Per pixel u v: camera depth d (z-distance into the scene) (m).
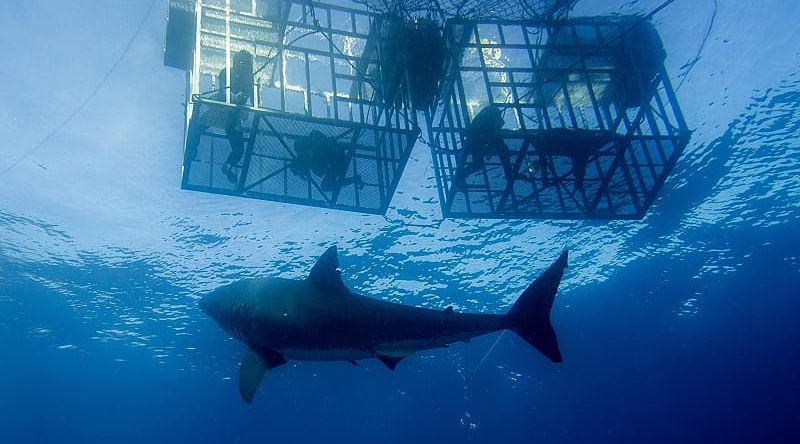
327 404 30.02
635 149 8.38
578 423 34.31
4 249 14.98
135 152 11.98
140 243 15.02
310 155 7.68
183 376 25.02
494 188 9.11
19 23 9.27
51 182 12.59
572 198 9.28
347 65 9.68
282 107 7.25
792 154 13.45
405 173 12.88
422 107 8.87
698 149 12.99
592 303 22.52
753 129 12.41
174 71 10.52
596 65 8.51
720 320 24.59
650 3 9.16
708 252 18.81
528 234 15.92
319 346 3.46
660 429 34.47
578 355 27.36
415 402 30.45
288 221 14.42
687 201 15.30
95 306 18.27
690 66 10.45
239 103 6.75
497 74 9.30
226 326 3.79
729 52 10.19
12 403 28.31
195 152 7.54
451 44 8.04
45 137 11.34
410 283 18.25
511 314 4.22
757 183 14.79
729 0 9.27
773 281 21.42
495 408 32.09
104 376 24.69
